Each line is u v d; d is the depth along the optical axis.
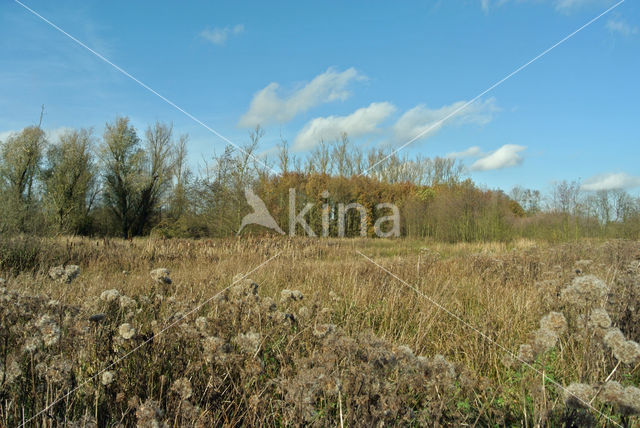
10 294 2.84
